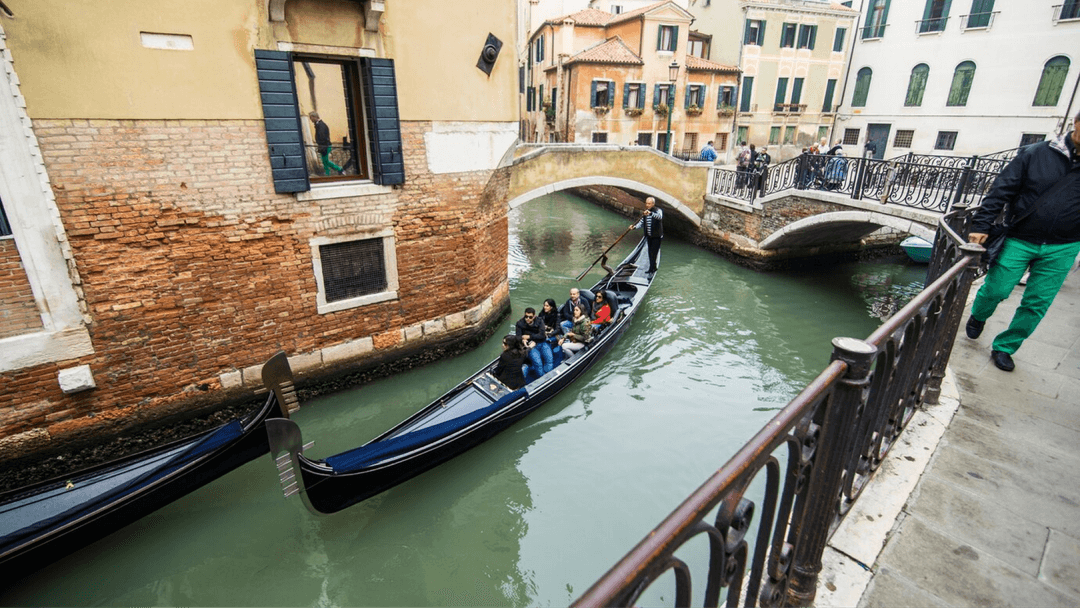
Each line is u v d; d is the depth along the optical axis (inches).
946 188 376.8
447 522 225.8
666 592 188.5
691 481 246.1
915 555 80.0
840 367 60.2
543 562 207.5
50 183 203.3
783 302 463.5
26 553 178.2
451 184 304.2
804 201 482.0
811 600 72.7
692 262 578.2
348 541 216.8
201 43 218.4
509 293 422.3
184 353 249.0
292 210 257.4
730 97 984.3
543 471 252.4
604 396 311.0
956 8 795.4
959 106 809.5
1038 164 123.6
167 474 203.5
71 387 224.5
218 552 209.6
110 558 204.8
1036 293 128.3
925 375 111.7
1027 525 86.0
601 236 677.9
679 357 359.9
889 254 620.7
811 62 992.9
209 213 237.1
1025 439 107.8
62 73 196.1
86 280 218.8
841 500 89.3
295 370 283.1
